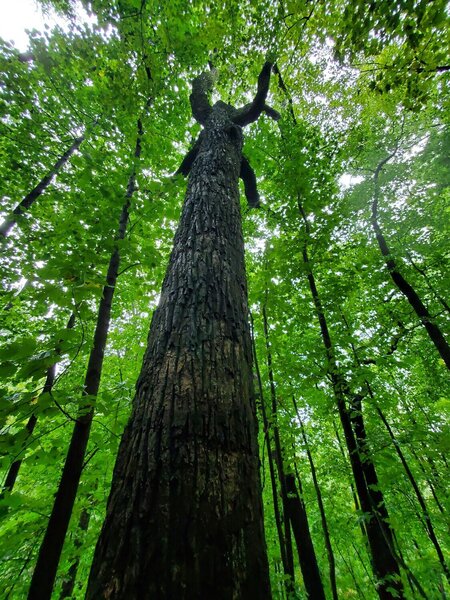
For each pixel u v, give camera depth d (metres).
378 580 3.42
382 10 2.44
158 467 0.95
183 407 1.09
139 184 3.32
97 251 2.33
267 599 0.78
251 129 6.68
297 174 5.46
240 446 1.06
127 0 3.55
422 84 3.14
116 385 2.44
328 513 7.36
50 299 1.45
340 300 4.60
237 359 1.34
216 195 2.29
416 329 6.95
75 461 1.92
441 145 6.84
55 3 3.50
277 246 4.95
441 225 6.75
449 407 8.27
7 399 1.50
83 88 4.97
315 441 6.94
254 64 4.70
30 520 2.30
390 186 7.38
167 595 0.70
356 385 3.69
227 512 0.87
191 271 1.68
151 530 0.82
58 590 3.87
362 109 6.82
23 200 4.80
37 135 4.67
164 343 1.36
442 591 3.96
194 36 4.14
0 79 3.96
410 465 4.82
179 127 5.92
